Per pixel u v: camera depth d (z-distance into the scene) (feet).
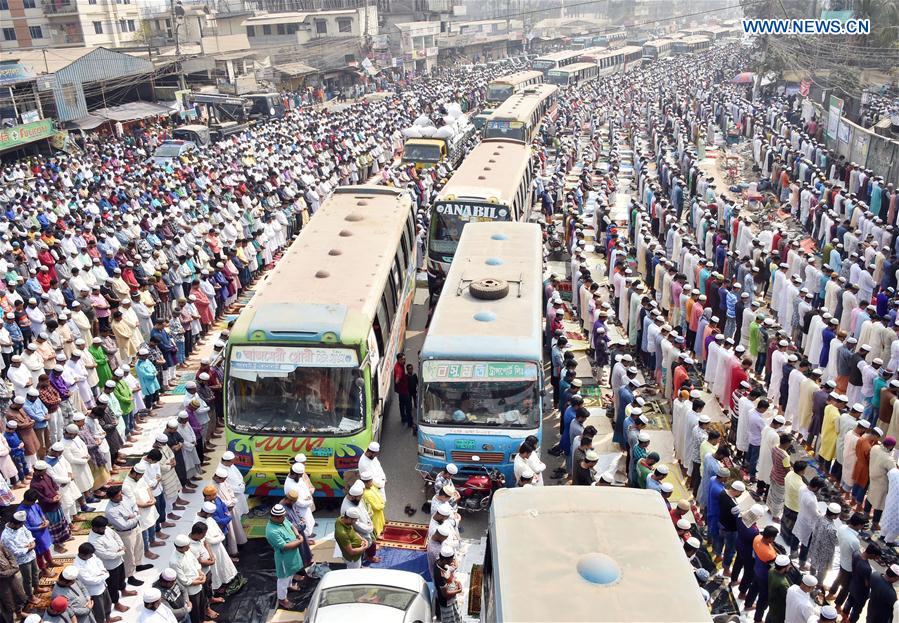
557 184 102.68
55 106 142.72
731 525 36.35
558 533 26.21
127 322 55.47
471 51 324.60
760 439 43.11
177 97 169.07
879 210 89.25
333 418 40.83
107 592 34.45
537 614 22.81
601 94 204.95
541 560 24.95
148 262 68.39
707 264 67.05
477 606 35.47
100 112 152.56
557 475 46.21
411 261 66.49
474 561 38.86
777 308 63.41
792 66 184.75
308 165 114.83
